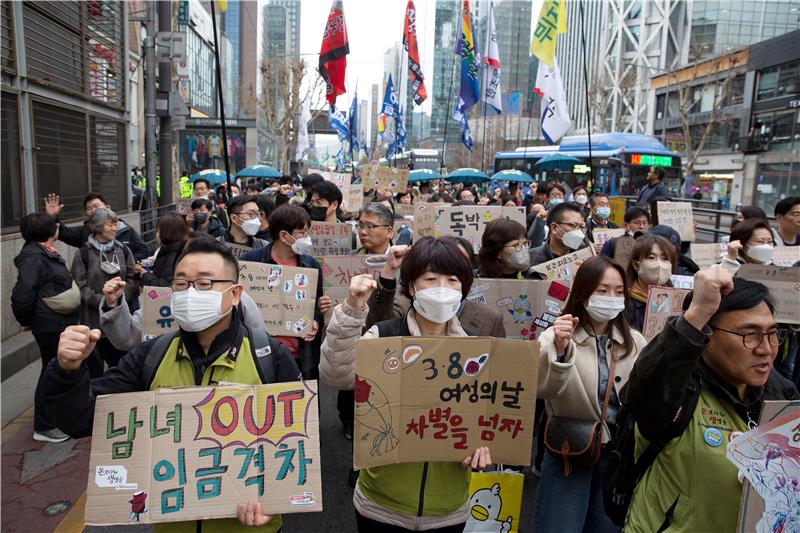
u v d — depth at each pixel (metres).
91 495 2.06
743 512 1.89
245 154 36.72
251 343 2.39
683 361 1.96
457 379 2.37
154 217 10.98
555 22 10.71
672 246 4.18
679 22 56.47
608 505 2.41
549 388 2.71
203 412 2.15
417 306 2.49
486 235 4.59
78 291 5.15
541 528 3.01
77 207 9.66
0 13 7.34
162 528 2.25
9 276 7.26
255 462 2.14
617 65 58.09
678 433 2.09
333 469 4.55
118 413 2.11
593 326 3.09
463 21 14.02
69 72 9.41
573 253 5.07
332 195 6.95
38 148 8.17
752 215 6.48
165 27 11.27
